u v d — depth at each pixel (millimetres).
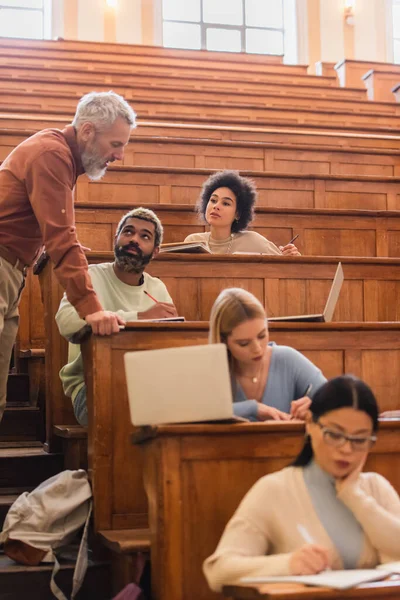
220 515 2207
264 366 2584
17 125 5957
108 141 2947
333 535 1930
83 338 2930
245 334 2393
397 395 3084
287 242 4641
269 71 10953
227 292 2447
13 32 11680
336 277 3109
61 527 2762
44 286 3697
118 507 2713
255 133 6492
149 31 11742
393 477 2318
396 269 3951
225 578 1844
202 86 9734
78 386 3137
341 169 5949
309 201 5273
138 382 2184
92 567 2725
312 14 12391
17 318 3148
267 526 1944
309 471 1991
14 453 3461
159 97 8688
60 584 2697
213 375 2182
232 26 12570
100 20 11555
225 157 5766
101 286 3209
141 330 2773
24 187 2918
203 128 6344
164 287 3371
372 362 3066
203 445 2211
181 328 2803
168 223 4539
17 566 2701
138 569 2389
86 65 9945
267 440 2258
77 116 2965
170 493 2178
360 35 12500
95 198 5055
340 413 1903
